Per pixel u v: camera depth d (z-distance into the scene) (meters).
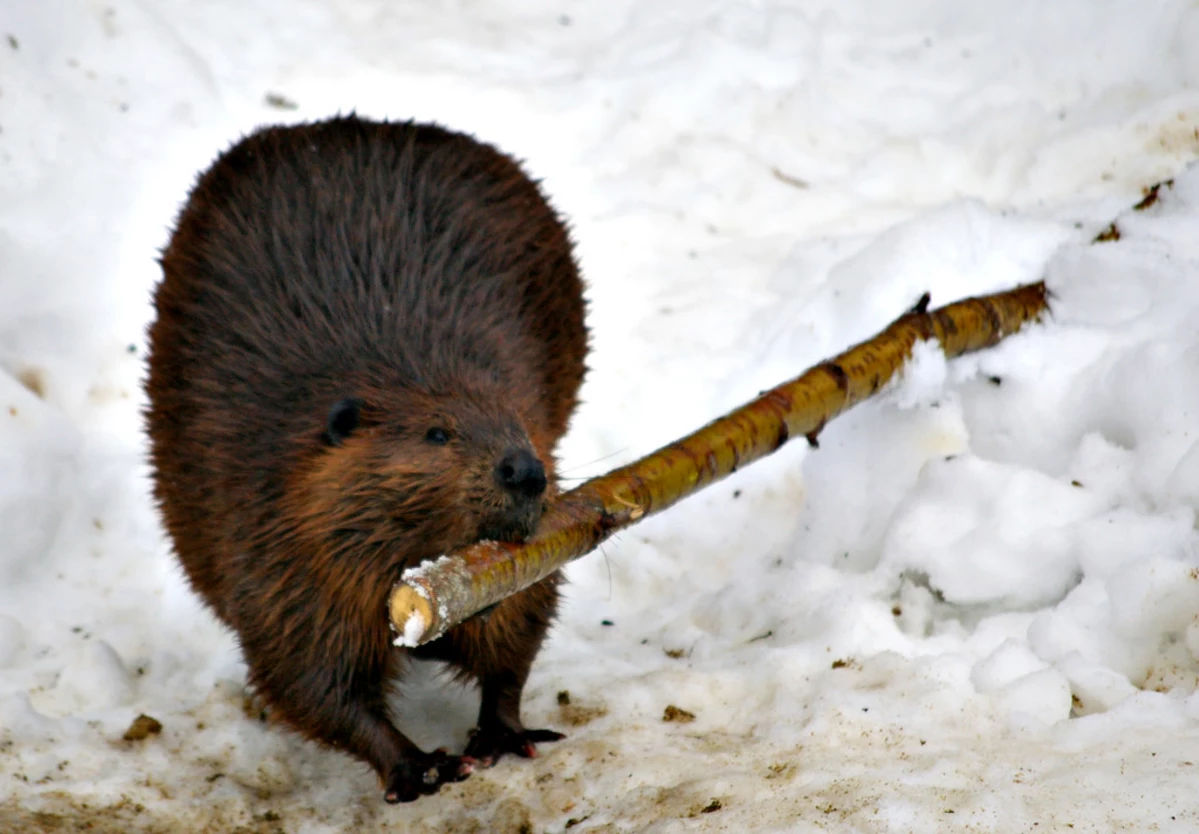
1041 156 14.74
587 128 16.23
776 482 12.02
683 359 13.22
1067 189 14.47
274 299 9.27
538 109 16.33
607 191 15.43
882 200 15.14
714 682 9.56
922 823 7.36
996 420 10.68
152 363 9.98
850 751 8.46
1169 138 14.55
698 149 15.68
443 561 7.29
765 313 13.61
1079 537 9.51
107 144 14.27
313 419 8.59
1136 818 7.17
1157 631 8.86
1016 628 9.49
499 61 17.06
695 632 10.45
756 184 15.32
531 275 10.38
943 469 10.27
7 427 11.27
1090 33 16.30
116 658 9.92
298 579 8.53
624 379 13.10
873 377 9.95
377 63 16.64
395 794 8.68
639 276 14.30
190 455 9.25
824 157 15.77
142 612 10.65
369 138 10.55
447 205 10.09
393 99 16.19
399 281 9.36
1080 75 16.06
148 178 14.13
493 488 7.80
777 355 12.80
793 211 15.03
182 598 10.75
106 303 13.10
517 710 9.30
